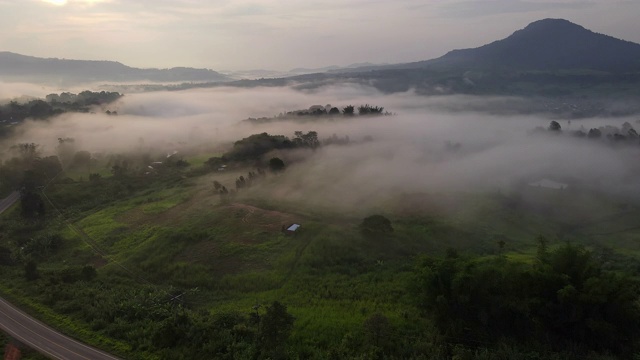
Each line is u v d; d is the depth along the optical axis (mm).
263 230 99375
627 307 53969
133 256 91812
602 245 102250
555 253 61469
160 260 88875
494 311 58125
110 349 58938
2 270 87188
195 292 77188
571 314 54969
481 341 57688
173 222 109750
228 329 60969
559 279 57125
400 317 63375
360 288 73938
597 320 54156
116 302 71375
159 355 57156
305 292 73750
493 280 59562
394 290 72375
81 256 95750
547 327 56844
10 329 64438
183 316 64062
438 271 62062
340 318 63719
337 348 56688
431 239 96562
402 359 53656
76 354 57938
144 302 71000
